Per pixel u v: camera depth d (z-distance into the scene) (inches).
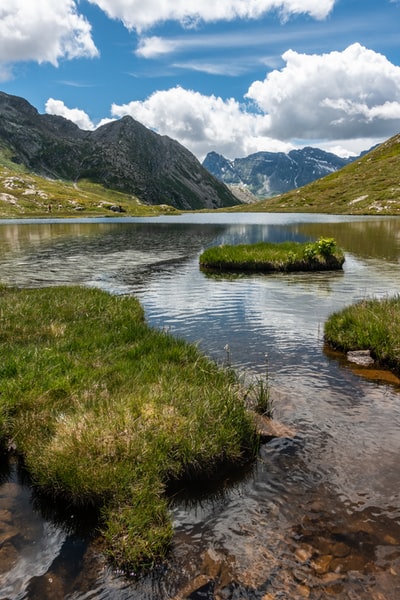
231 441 278.7
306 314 686.5
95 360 413.4
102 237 2605.8
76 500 232.7
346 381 401.7
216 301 797.2
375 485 245.8
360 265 1294.3
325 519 219.0
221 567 189.8
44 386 344.8
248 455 279.9
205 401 313.3
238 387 361.7
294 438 299.0
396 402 354.9
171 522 217.6
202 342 536.7
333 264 1227.9
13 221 5477.4
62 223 4753.9
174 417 290.4
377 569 187.3
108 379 365.7
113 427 271.0
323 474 257.6
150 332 523.2
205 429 284.7
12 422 299.9
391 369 432.5
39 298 730.8
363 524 214.7
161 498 236.8
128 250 1839.3
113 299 737.0
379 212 5777.6
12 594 176.7
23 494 243.8
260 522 218.5
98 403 313.3
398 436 299.3
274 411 338.0
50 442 267.6
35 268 1289.4
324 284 977.5
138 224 4461.1
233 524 217.5
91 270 1249.4
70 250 1840.6
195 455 266.5
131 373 375.9
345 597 173.9
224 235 2679.6
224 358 470.9
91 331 525.0
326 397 365.1
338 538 205.6
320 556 194.7
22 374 365.4
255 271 1202.6
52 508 232.1
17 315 589.9
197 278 1088.8
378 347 459.8
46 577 185.5
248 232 2928.2
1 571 187.3
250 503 234.2
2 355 412.8
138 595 177.3
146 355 431.5
